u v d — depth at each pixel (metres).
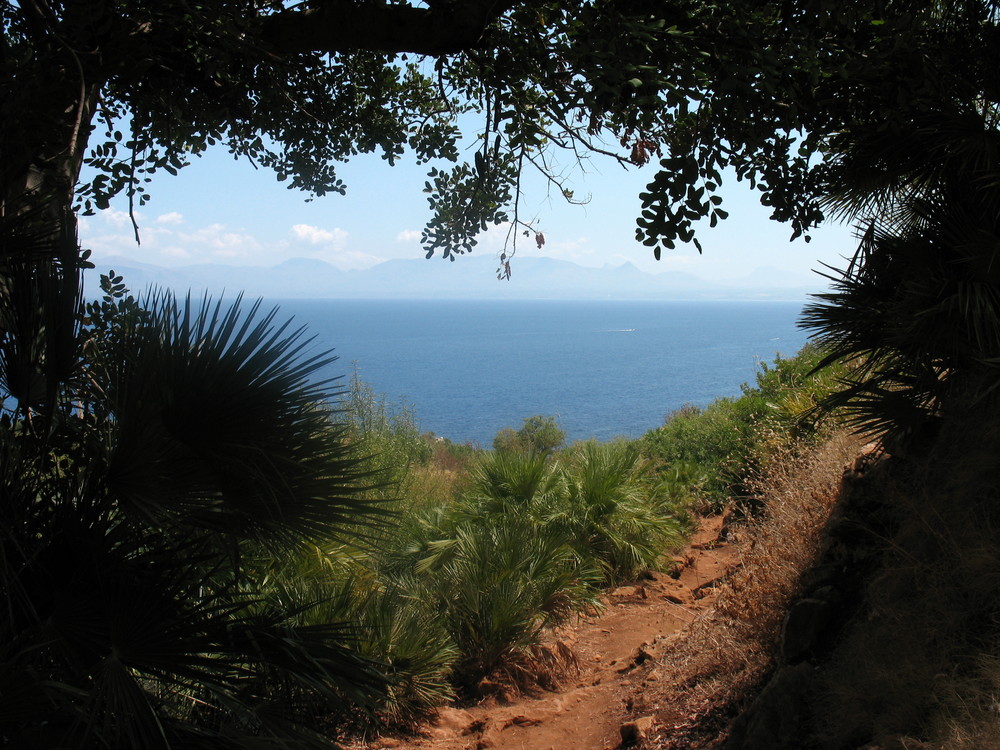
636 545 7.65
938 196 3.62
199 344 2.34
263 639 2.46
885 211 3.91
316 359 2.44
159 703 2.27
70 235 2.56
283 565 4.64
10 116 2.44
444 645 5.17
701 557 7.88
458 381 129.00
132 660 2.24
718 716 3.84
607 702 4.78
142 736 2.10
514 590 5.68
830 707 3.11
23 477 2.38
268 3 3.48
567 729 4.55
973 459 3.28
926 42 3.57
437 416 83.56
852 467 4.43
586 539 7.61
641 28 2.75
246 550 3.21
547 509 7.74
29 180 2.95
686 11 3.05
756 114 3.13
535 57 3.17
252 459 2.33
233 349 2.33
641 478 8.93
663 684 4.57
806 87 3.31
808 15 3.10
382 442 9.25
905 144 3.57
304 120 4.47
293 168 4.64
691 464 10.39
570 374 141.75
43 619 2.27
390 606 4.94
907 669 2.83
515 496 7.92
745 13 3.02
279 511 2.35
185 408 2.25
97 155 3.93
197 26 3.04
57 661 2.19
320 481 2.46
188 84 3.65
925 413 3.80
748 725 3.42
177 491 2.34
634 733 4.05
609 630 6.30
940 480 3.54
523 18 3.12
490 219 4.08
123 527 2.41
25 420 2.48
